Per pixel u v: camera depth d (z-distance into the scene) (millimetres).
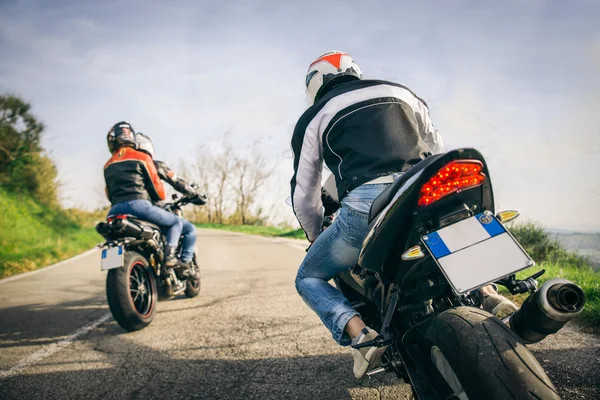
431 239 1523
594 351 2662
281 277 6473
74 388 2811
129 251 4195
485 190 1576
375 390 2453
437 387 1576
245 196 40125
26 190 22797
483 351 1345
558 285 1386
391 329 1858
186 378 2854
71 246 14734
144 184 4465
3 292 6828
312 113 2027
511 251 1470
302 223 2215
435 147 2291
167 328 4094
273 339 3500
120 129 4555
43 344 3859
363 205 1790
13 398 2711
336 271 2062
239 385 2678
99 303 5590
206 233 22031
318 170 2082
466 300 1760
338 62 2223
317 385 2582
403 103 1999
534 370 1289
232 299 5160
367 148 1852
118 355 3414
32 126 23422
